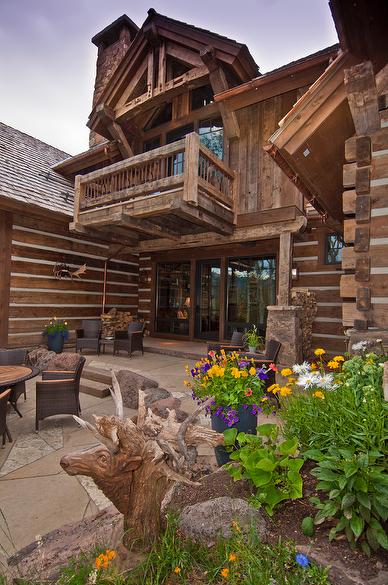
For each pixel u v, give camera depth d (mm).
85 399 5016
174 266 10578
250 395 2639
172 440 1915
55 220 8078
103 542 1753
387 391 1988
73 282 8781
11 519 2201
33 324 7762
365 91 3512
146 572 1462
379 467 1527
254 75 7543
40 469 2887
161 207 6117
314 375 2209
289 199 6715
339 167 4926
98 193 8344
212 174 6730
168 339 10359
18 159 9047
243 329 9078
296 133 4234
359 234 3525
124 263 10586
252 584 1325
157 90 8188
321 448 1837
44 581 1537
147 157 6395
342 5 3188
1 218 7176
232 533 1581
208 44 7281
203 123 8523
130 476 1636
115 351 8148
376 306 3418
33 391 5324
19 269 7500
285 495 1703
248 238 7285
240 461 2039
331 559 1379
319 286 7746
